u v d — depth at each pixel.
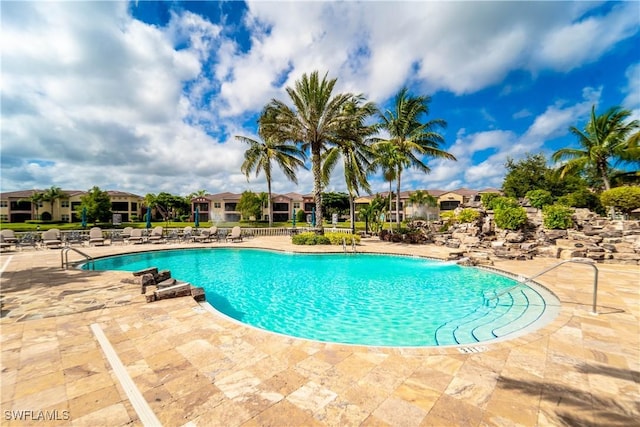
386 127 23.41
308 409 2.83
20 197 51.50
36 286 7.80
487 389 3.18
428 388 3.20
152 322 5.22
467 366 3.69
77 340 4.45
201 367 3.66
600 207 19.08
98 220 40.69
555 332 4.76
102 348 4.18
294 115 18.06
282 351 4.11
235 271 12.12
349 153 21.62
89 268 12.27
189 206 61.22
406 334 5.99
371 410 2.82
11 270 10.05
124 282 8.23
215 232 20.97
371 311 7.40
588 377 3.41
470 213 17.31
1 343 4.32
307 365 3.72
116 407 2.86
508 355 3.98
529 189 28.44
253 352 4.08
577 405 2.88
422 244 18.66
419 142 23.27
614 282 8.38
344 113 18.09
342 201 58.31
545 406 2.87
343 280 10.55
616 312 5.75
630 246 11.45
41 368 3.60
